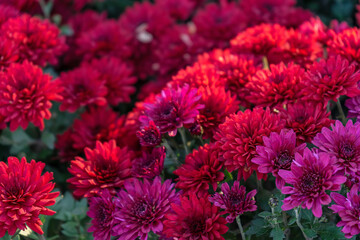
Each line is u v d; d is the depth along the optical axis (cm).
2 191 77
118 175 83
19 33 93
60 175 98
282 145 77
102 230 80
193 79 86
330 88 80
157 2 129
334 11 119
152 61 115
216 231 76
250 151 77
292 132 77
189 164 80
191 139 90
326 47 92
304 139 79
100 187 82
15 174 78
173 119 80
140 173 81
